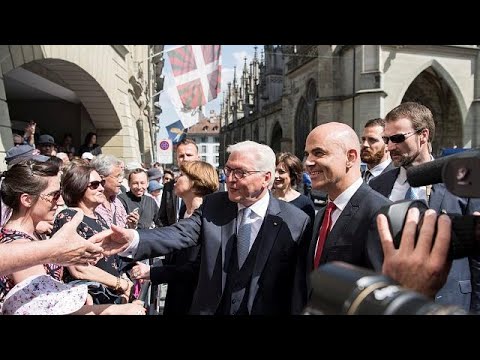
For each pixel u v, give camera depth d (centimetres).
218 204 346
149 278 376
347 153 284
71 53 1337
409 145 376
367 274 102
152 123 4547
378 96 2967
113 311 275
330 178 282
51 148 1015
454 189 115
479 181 110
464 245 119
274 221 323
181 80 1678
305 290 308
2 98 923
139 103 2959
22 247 226
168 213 738
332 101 3312
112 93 1841
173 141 2270
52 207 297
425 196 385
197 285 346
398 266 120
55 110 2120
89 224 388
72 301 261
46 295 255
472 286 324
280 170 555
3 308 251
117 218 586
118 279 362
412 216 126
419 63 3145
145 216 781
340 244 275
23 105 2095
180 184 447
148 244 309
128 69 2239
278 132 5891
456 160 115
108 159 570
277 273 313
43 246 229
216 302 315
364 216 271
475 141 3316
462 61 3269
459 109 3306
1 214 319
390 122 386
